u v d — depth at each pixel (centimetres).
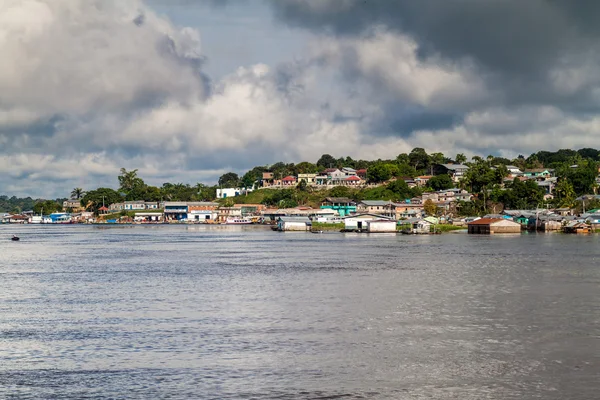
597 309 6525
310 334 5441
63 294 7675
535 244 16075
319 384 4159
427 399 3900
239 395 3972
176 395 3978
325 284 8431
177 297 7400
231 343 5128
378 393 4000
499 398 3909
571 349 4941
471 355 4788
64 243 18238
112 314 6350
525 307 6650
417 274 9469
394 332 5512
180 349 4950
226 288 8112
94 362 4625
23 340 5241
